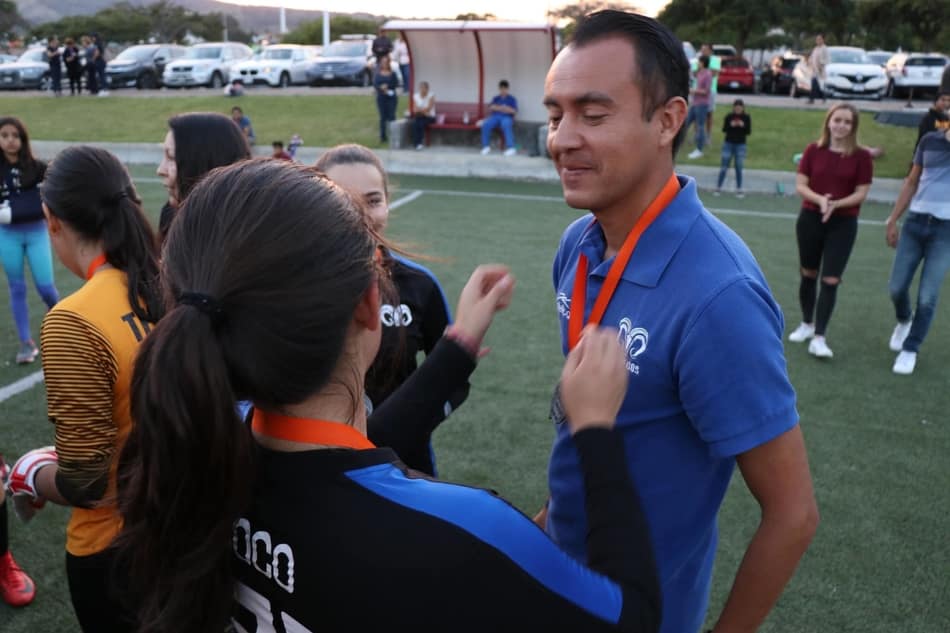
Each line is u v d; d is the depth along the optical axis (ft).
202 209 3.14
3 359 17.62
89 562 6.27
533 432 14.37
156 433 2.93
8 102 66.33
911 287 24.25
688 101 4.64
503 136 50.67
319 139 53.11
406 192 40.24
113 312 6.10
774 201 39.45
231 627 3.42
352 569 2.93
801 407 15.61
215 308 2.97
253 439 3.10
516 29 46.85
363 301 3.20
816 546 11.06
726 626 4.57
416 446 4.46
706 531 4.99
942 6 109.09
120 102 65.05
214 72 78.74
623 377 3.43
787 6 122.31
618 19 4.48
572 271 5.50
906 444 14.11
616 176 4.53
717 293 4.31
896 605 9.87
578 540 5.11
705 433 4.38
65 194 6.17
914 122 51.80
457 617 2.87
